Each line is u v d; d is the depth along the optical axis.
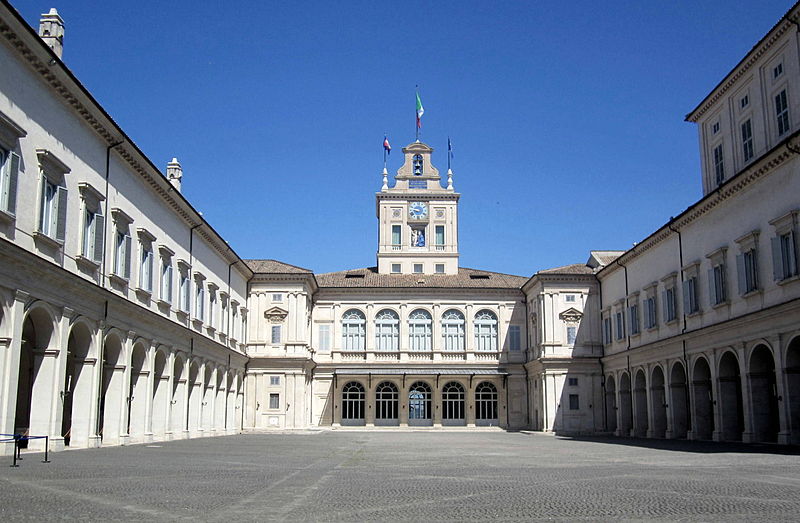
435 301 77.38
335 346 76.25
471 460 27.94
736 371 43.12
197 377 51.44
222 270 60.34
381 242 85.75
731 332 41.56
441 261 85.50
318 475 20.70
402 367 75.81
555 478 20.19
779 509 13.76
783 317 36.19
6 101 26.84
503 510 13.69
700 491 16.78
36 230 28.78
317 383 75.88
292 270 72.62
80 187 32.84
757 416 39.28
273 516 12.75
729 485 18.08
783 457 28.59
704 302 45.56
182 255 48.56
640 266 58.00
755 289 38.75
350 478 19.86
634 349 57.69
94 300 33.97
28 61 28.05
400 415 75.69
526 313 77.00
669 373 50.75
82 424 33.50
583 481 19.28
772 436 39.09
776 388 37.00
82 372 33.75
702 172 48.84
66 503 13.93
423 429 74.38
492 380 76.44
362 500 14.99
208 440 46.75
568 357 68.50
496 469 23.39
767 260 37.94
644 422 57.75
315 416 75.31
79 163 33.00
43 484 17.09
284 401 69.44
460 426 75.62
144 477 19.31
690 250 47.97
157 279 43.25
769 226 37.72
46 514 12.56
